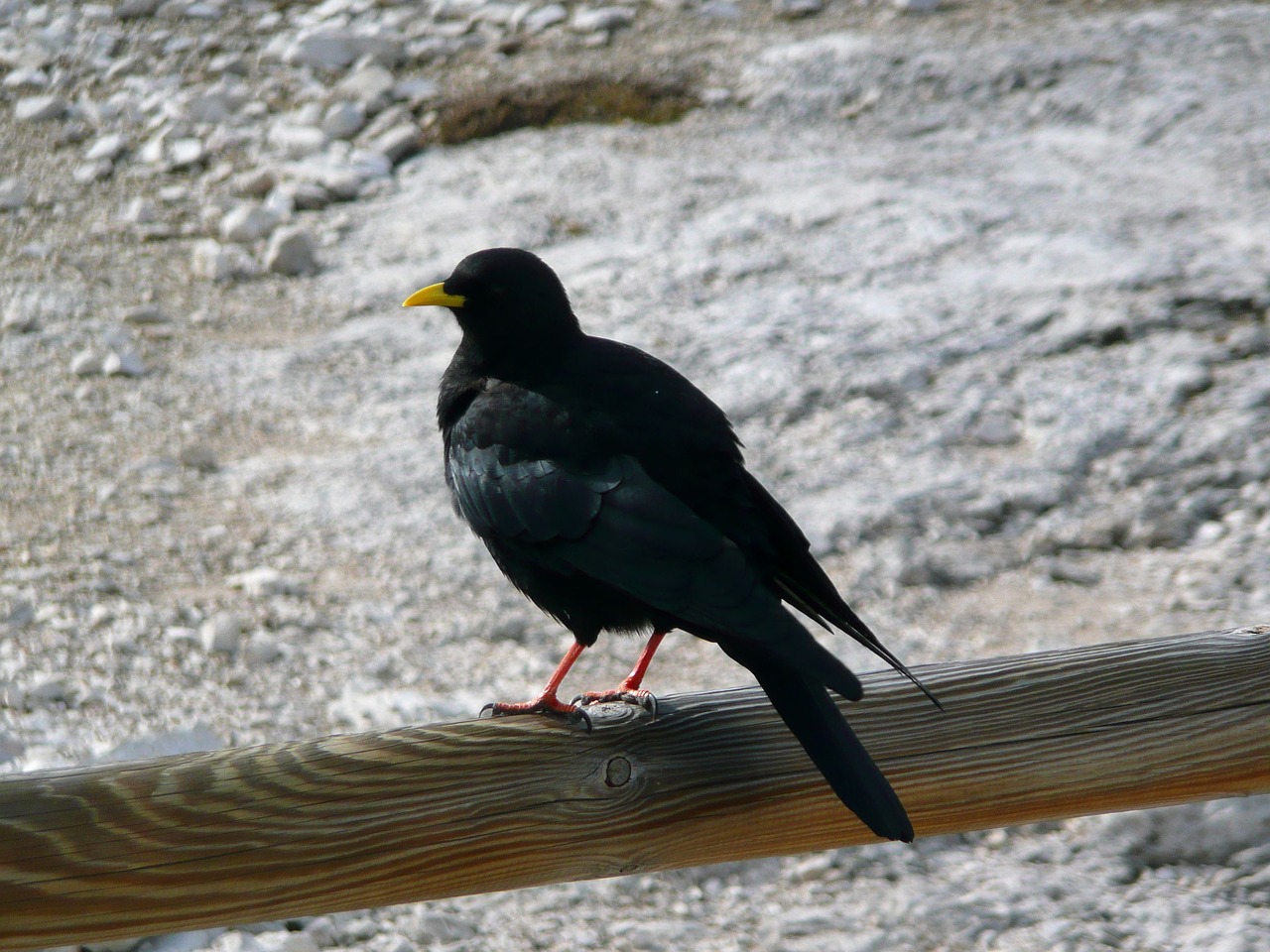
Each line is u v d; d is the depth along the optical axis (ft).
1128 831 25.40
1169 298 44.37
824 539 35.96
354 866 12.98
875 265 48.32
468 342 20.59
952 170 54.44
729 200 53.31
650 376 19.34
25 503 37.17
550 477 18.17
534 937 23.62
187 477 38.99
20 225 53.31
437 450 40.24
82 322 46.96
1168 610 32.89
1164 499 36.88
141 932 12.51
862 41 63.67
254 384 43.91
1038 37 63.36
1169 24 63.62
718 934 23.79
